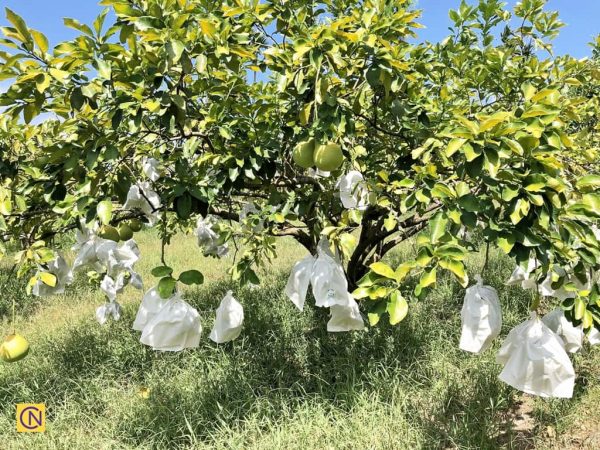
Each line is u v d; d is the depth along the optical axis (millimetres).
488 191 2092
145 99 2232
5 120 2559
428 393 3688
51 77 2141
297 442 3174
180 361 4406
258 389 3898
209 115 2664
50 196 2461
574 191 2123
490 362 3963
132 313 5684
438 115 3232
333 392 3797
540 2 4398
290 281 2340
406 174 3010
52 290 3039
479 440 3117
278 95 2980
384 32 2613
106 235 2762
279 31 2854
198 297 5953
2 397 4102
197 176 2635
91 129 2334
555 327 2465
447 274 6043
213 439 3291
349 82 2861
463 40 4246
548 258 1979
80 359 4633
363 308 4766
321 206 3211
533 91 2496
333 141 2373
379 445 3076
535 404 3547
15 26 1988
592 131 4535
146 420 3570
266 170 2928
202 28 2268
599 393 3619
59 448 3367
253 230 3242
